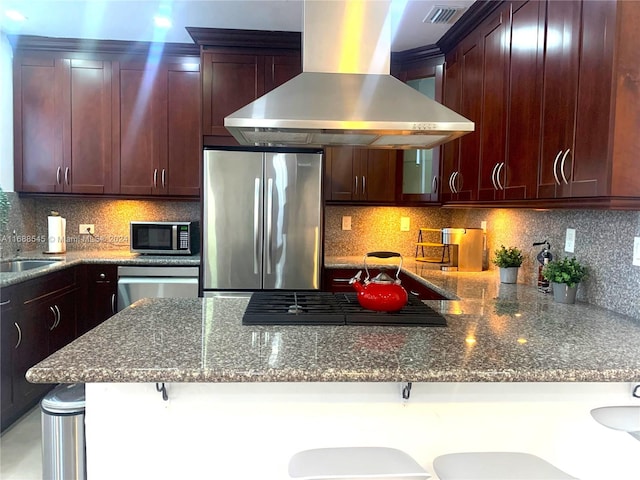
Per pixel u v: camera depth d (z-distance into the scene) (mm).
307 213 3371
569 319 1823
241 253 3350
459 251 3221
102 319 3447
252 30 3330
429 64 3508
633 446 1521
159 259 3463
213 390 1448
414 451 1486
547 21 1965
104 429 1447
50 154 3676
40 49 3615
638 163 1583
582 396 1512
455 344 1463
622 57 1559
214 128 3494
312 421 1467
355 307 1821
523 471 1253
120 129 3713
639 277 1844
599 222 2098
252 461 1467
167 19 3139
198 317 1764
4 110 3533
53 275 3043
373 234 4051
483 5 2557
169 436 1452
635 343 1503
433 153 3541
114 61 3686
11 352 2623
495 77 2494
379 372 1235
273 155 3332
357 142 2275
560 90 1864
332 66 2111
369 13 2105
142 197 3758
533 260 2660
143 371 1216
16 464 2365
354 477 1189
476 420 1493
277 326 1644
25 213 3805
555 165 1886
